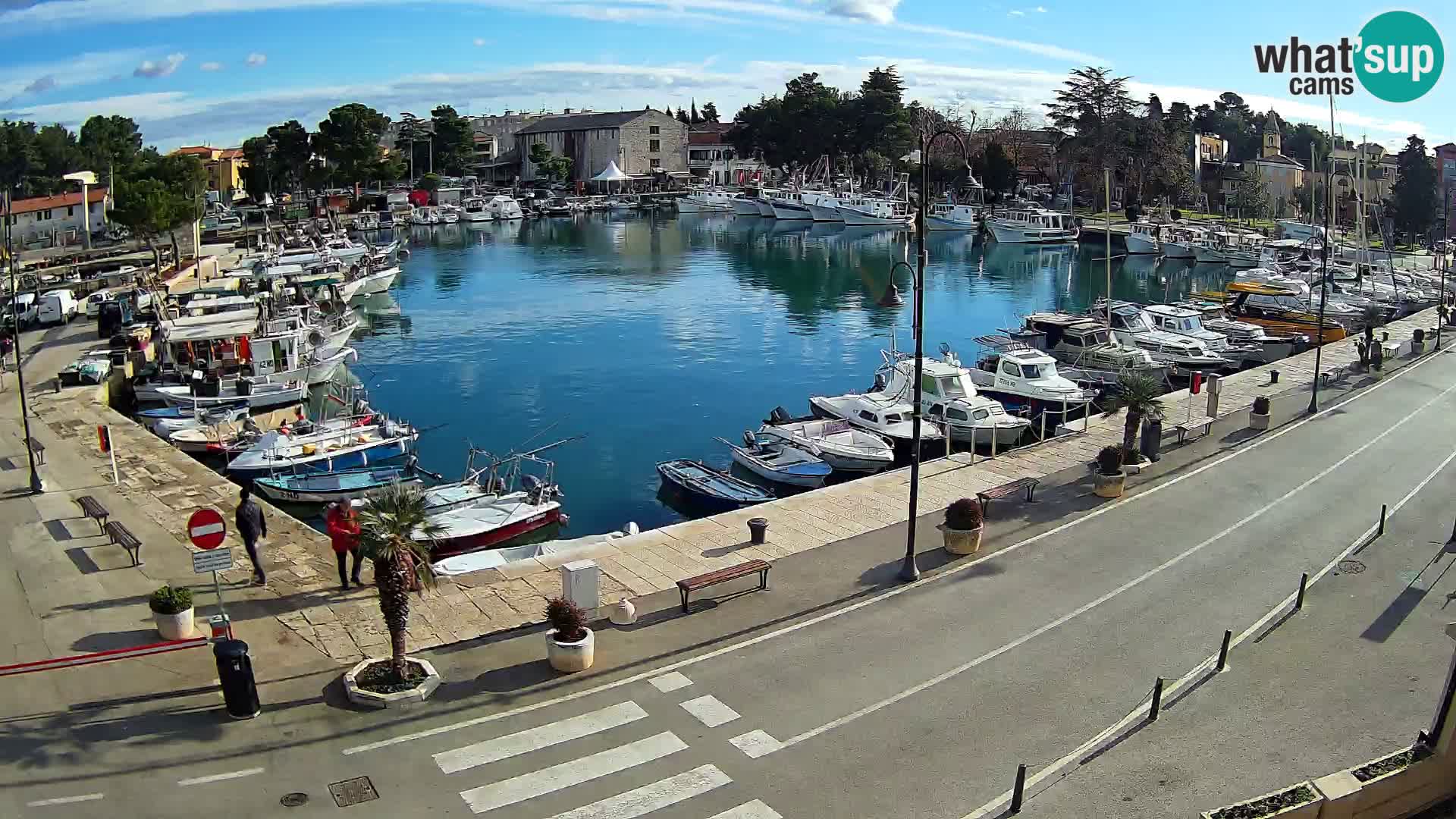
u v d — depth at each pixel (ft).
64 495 94.27
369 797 47.55
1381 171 485.15
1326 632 66.23
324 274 263.29
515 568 75.77
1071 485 97.60
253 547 71.92
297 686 57.77
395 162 525.34
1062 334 183.52
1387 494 95.40
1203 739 53.57
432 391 176.04
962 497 91.50
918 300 72.18
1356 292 237.25
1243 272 286.05
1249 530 85.35
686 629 65.92
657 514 113.91
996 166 500.74
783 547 80.89
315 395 171.73
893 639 64.85
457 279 316.40
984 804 47.78
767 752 51.83
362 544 58.08
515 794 47.96
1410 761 45.60
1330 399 136.05
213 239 380.37
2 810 45.83
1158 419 106.63
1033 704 56.90
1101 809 47.42
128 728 53.01
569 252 389.19
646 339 221.05
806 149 556.92
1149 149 462.19
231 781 48.57
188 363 164.25
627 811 46.85
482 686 58.08
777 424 137.28
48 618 65.98
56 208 369.91
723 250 391.86
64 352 167.94
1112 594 72.23
